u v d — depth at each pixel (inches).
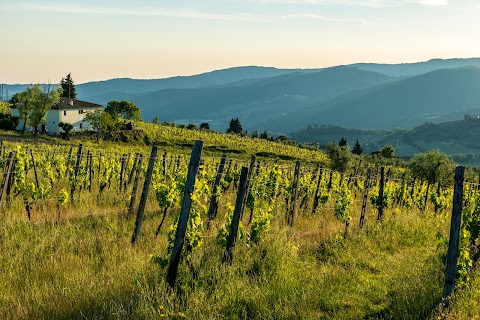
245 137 4200.3
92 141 2787.9
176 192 482.9
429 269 415.5
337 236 507.2
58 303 285.4
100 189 772.6
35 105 2866.6
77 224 499.2
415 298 335.0
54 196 678.5
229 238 371.2
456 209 318.7
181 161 986.1
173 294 298.2
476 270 389.7
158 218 565.3
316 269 405.4
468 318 303.4
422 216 767.1
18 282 324.2
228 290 315.6
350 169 2114.9
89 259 378.0
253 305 305.0
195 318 273.4
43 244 405.4
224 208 677.3
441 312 305.0
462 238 387.9
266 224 426.9
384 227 594.2
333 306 327.6
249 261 374.3
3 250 387.5
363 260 453.4
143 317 268.5
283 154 3132.4
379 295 358.0
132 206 541.0
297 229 582.9
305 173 919.7
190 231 338.6
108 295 299.4
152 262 353.7
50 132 3260.3
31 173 893.2
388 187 898.1
